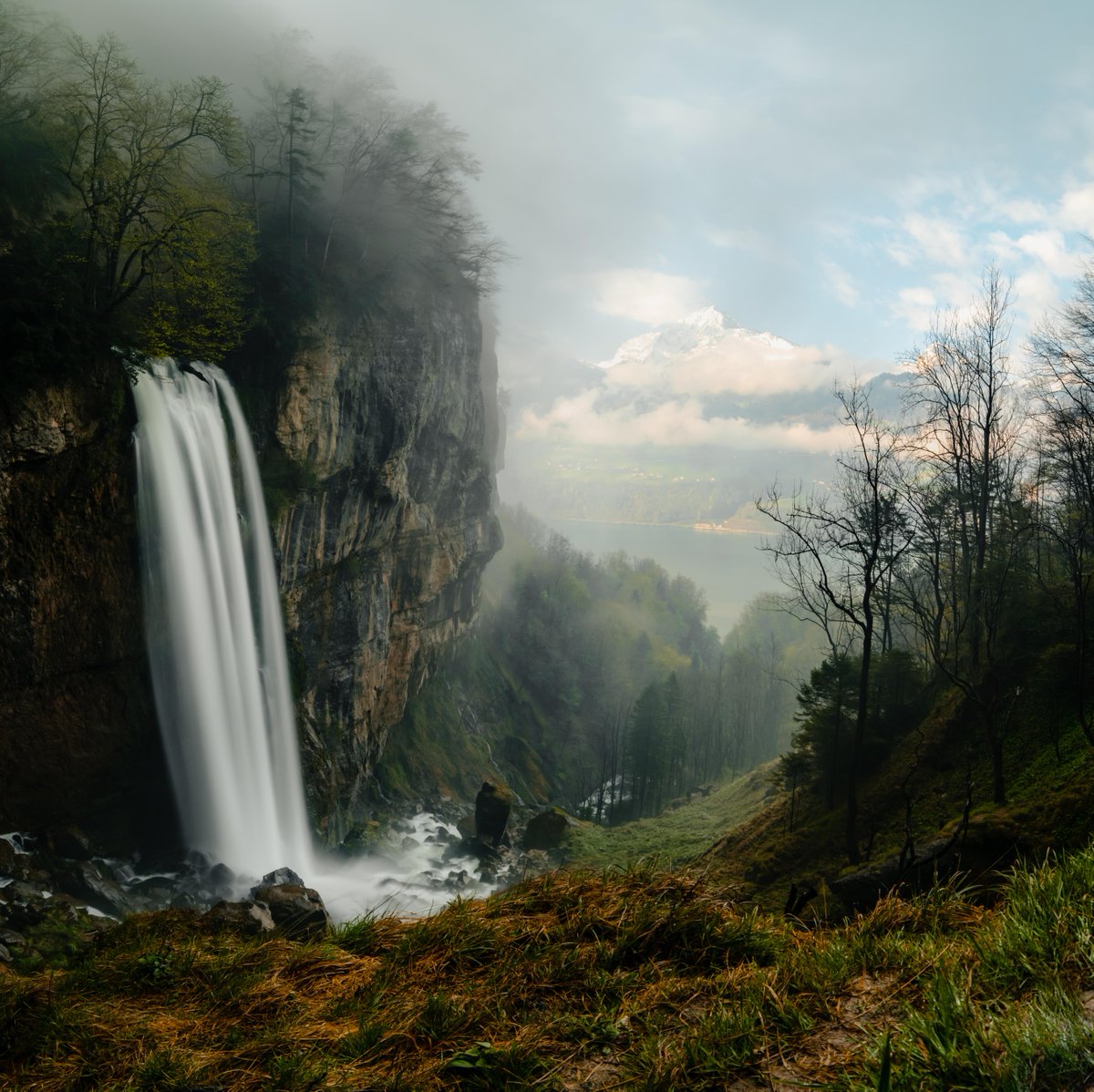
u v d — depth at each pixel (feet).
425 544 268.21
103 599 122.72
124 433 123.44
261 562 164.76
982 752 120.78
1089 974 16.60
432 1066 17.24
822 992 18.24
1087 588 125.49
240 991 23.12
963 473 141.79
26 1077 20.07
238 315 147.13
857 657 152.97
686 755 383.04
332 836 183.83
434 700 337.72
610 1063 16.94
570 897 25.41
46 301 112.98
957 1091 13.48
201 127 136.56
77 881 109.70
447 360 259.80
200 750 136.36
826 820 130.62
